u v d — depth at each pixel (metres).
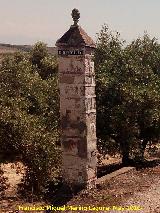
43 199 16.53
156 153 27.53
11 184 19.59
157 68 24.86
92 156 16.88
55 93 22.47
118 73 22.30
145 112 21.75
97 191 16.61
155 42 25.39
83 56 16.27
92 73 16.95
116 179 18.69
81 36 16.19
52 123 20.52
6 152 17.25
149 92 21.39
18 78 28.56
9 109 17.56
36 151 16.56
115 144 23.30
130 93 21.00
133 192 16.39
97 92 21.64
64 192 16.70
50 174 17.00
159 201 15.21
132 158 24.67
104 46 23.20
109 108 21.86
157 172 20.33
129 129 21.72
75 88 16.52
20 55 46.97
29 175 16.81
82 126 16.48
